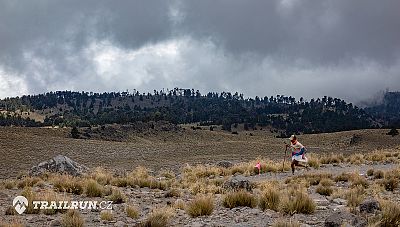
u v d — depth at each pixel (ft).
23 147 282.15
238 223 31.17
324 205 38.99
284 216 33.73
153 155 292.81
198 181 63.62
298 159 72.69
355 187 47.67
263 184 54.44
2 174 147.95
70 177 66.85
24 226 29.37
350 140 510.58
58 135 612.70
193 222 31.89
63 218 31.07
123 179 62.95
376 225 27.35
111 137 653.71
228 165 99.91
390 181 51.83
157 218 30.91
